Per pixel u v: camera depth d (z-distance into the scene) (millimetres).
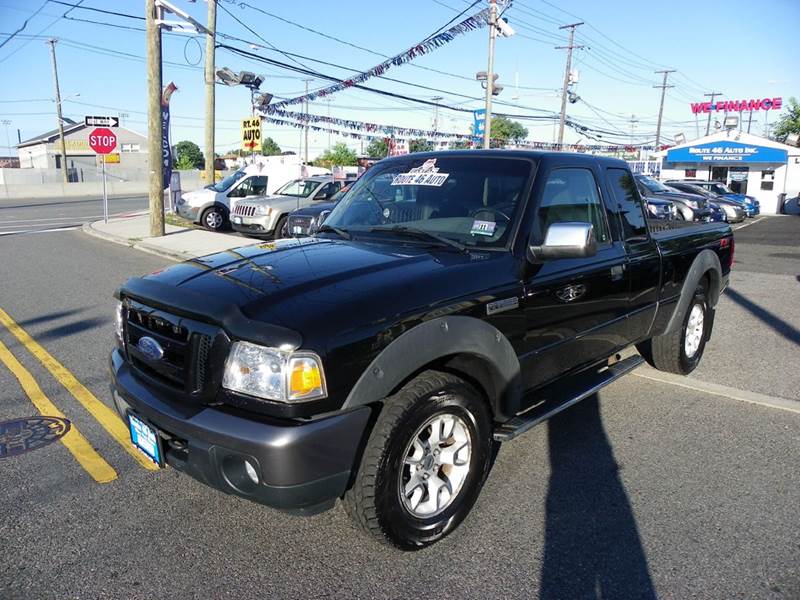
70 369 5652
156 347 2902
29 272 10867
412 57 18500
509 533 3164
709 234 5629
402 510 2840
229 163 68875
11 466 3828
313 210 12492
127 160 72500
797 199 35250
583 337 3914
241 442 2479
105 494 3520
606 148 38812
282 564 2914
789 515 3326
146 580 2799
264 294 2756
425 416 2848
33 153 72375
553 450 4090
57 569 2873
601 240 4148
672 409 4820
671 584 2779
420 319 2824
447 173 3957
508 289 3271
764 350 6434
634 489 3594
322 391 2527
